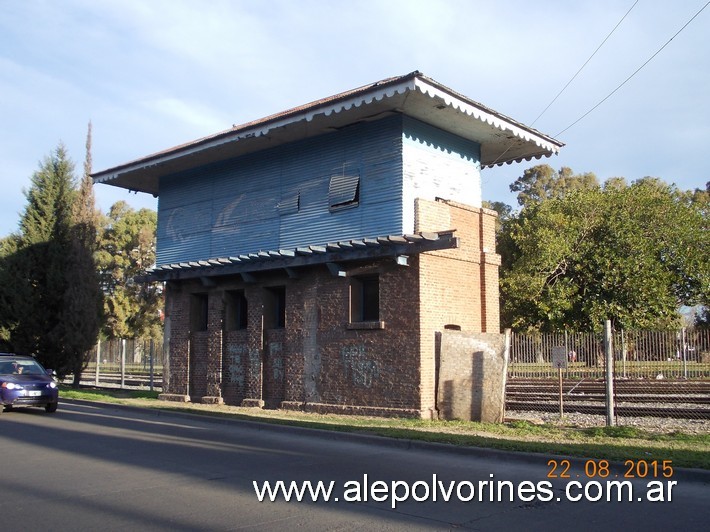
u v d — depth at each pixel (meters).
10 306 27.50
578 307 29.22
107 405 19.33
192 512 6.88
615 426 12.76
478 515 6.88
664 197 29.94
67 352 27.66
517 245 31.55
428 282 15.56
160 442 12.02
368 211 16.50
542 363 19.17
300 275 17.73
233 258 18.14
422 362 15.10
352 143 17.11
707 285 27.95
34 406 17.53
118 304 52.69
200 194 21.34
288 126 17.11
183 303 21.41
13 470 9.17
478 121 16.56
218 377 19.67
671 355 18.22
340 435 12.40
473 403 14.91
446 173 17.20
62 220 28.98
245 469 9.30
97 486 8.12
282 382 17.98
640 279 27.94
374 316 16.50
